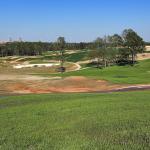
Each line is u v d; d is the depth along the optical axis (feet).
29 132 50.57
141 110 68.23
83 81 195.72
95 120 57.93
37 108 75.82
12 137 47.57
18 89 180.96
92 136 46.75
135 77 232.94
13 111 73.05
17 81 200.64
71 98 104.78
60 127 53.36
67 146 41.81
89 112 66.49
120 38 410.11
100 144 42.29
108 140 44.32
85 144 42.34
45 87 184.96
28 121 59.57
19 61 501.97
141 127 51.65
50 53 615.16
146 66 354.74
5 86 186.29
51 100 101.04
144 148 40.50
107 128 51.55
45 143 43.65
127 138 45.27
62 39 447.01
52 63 443.32
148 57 431.43
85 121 57.31
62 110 70.85
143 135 46.68
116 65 382.22
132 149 40.11
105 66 374.02
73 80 197.26
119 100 87.15
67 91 174.70
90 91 170.30
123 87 180.24
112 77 227.81
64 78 209.97
